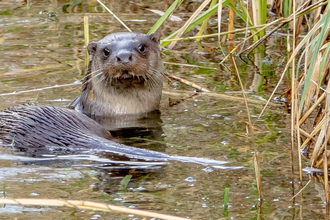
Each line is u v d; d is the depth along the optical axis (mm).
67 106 10266
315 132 7500
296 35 12133
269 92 10594
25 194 6449
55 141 8211
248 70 11906
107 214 6023
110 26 14734
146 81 10164
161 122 9461
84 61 12398
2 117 8797
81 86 11117
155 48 10414
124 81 10000
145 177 7023
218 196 6441
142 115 10133
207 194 6488
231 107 9930
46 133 8328
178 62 12453
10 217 5918
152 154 7789
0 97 10297
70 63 12266
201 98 10531
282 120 9188
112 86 10117
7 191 6531
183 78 11461
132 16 15625
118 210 5453
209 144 8211
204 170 7230
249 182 6840
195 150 7980
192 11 15938
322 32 7000
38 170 7250
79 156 7812
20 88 10828
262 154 7754
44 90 10820
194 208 6133
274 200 6340
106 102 10273
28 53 12828
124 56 9531
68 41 13656
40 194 6453
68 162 7570
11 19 15391
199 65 12258
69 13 16031
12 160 7617
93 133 8562
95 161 7605
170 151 7973
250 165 7371
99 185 6750
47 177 7004
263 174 7078
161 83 10461
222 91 10758
